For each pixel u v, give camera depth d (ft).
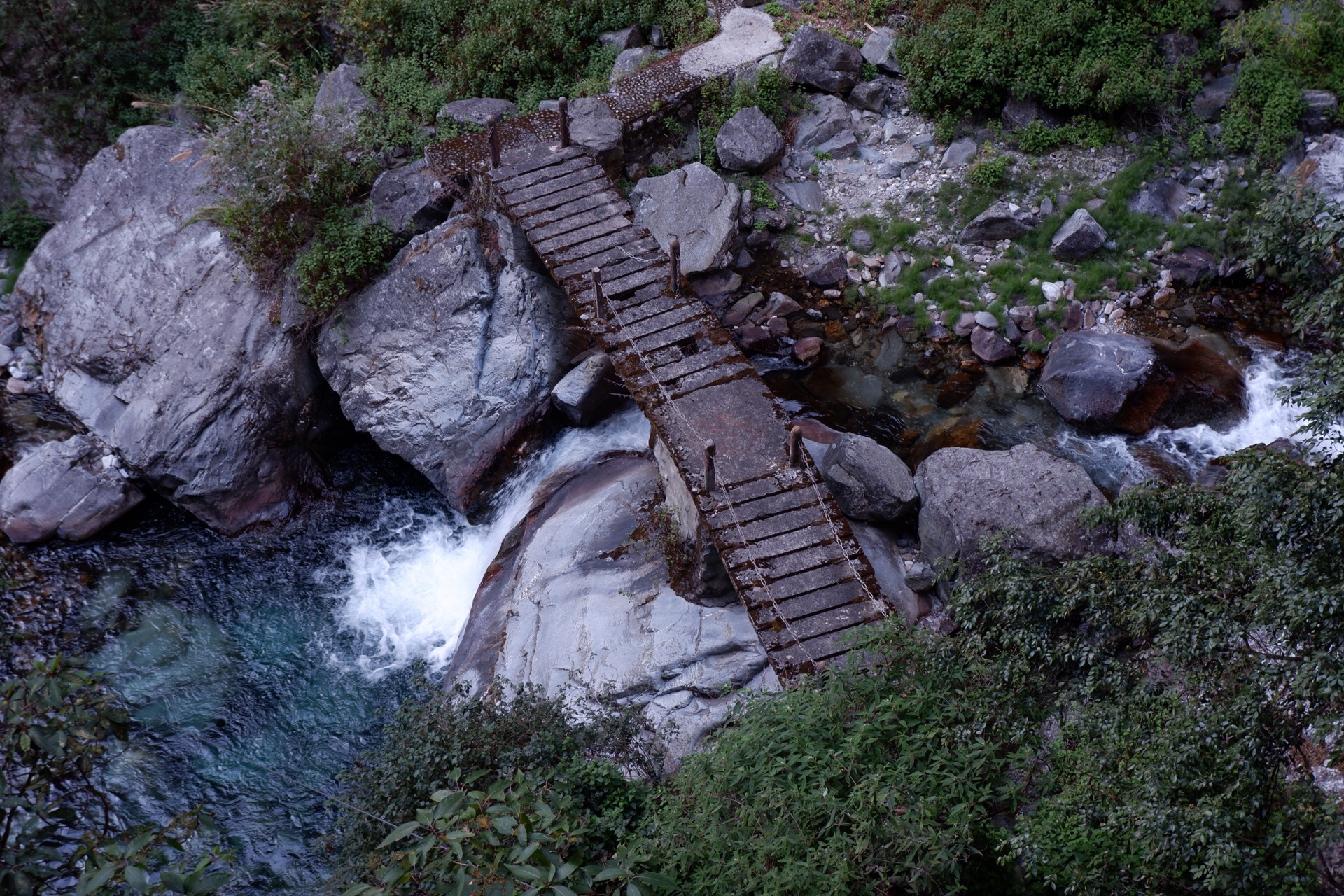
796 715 26.00
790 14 58.49
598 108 53.78
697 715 34.71
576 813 27.09
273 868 35.91
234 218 49.73
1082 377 44.70
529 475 48.06
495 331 48.42
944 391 47.44
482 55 56.29
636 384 40.42
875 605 33.53
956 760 24.47
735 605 38.11
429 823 19.24
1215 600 20.90
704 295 51.80
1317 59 51.44
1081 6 51.39
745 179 54.54
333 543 48.70
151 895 18.56
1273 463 20.24
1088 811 22.18
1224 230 49.55
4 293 58.65
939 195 52.80
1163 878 22.34
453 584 46.52
